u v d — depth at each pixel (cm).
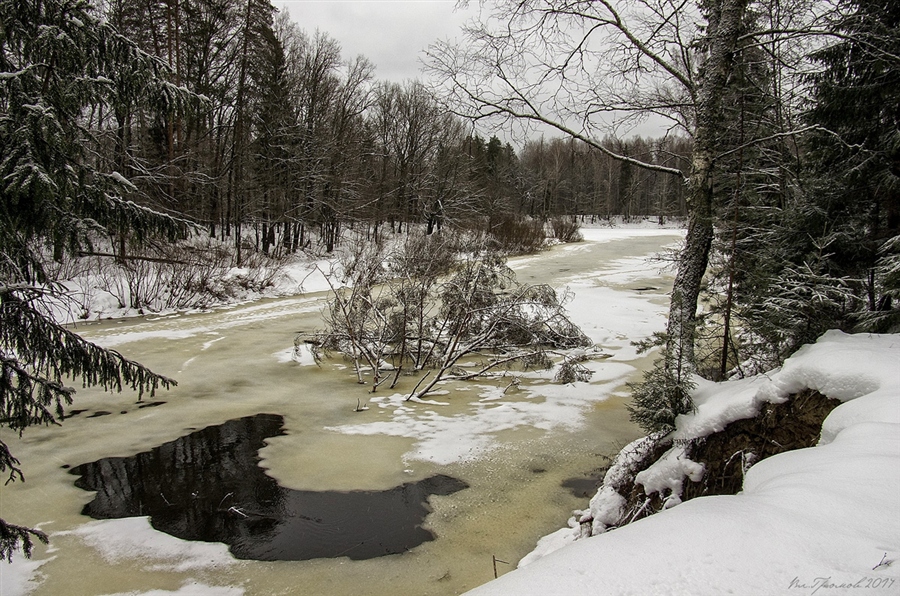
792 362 452
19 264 423
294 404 841
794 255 616
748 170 668
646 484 469
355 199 3272
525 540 481
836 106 620
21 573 419
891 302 552
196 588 405
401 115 4175
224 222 2830
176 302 1595
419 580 420
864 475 246
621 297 1831
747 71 700
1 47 393
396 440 702
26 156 371
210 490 565
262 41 2673
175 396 866
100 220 461
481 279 1018
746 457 423
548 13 725
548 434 723
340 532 488
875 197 609
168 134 2102
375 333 1048
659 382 518
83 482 580
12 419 399
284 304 1709
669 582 187
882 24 566
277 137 2822
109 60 445
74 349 441
